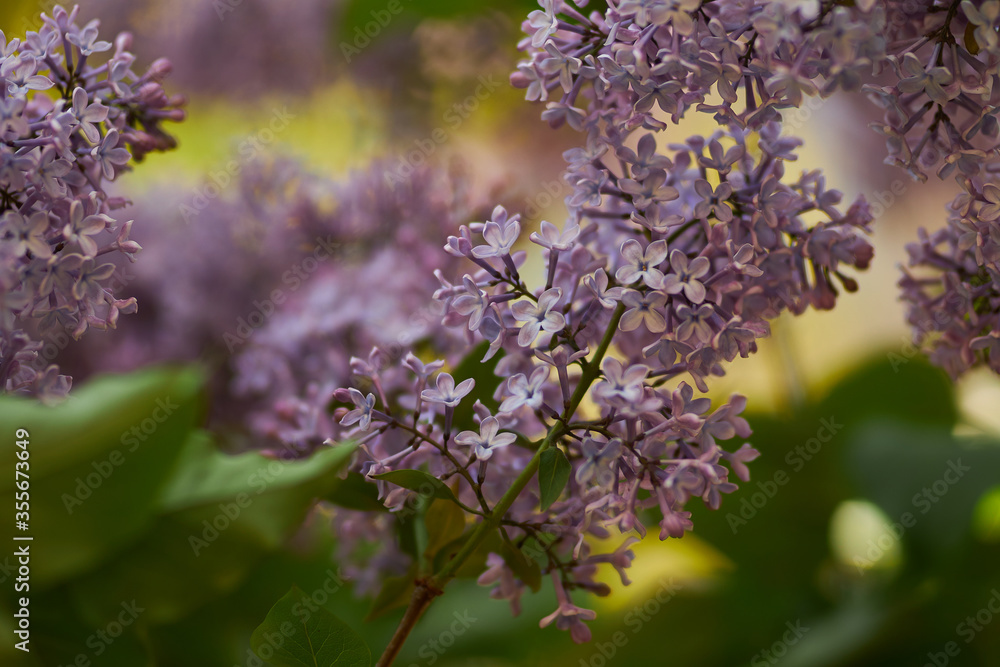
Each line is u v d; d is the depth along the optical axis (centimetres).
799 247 65
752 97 64
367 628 78
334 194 86
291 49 132
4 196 64
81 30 66
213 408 82
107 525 64
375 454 66
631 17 64
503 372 66
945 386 103
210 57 132
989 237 65
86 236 63
